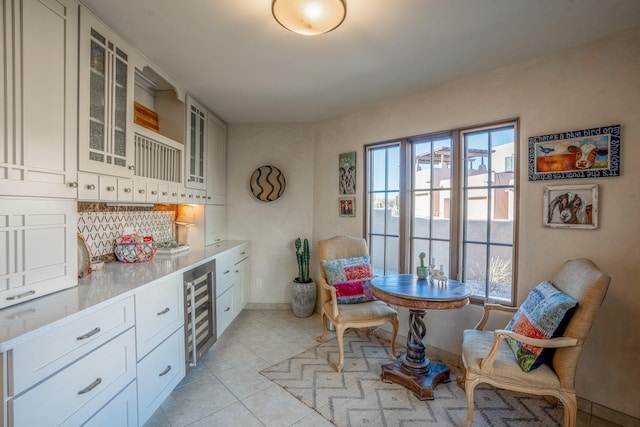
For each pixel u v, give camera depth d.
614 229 1.88
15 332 1.06
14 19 1.30
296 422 1.86
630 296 1.83
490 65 2.32
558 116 2.09
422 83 2.66
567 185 2.04
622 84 1.86
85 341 1.32
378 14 1.70
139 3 1.61
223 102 3.11
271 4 1.58
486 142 2.50
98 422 1.39
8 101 1.28
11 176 1.29
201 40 1.98
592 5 1.61
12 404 1.03
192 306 2.31
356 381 2.30
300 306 3.57
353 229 3.40
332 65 2.32
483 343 1.93
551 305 1.62
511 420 1.88
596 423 1.86
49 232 1.48
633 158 1.82
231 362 2.58
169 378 2.00
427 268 2.51
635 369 1.82
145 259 2.43
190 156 2.89
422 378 2.19
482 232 2.53
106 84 1.81
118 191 1.93
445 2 1.60
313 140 3.82
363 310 2.51
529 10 1.66
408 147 2.97
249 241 3.86
